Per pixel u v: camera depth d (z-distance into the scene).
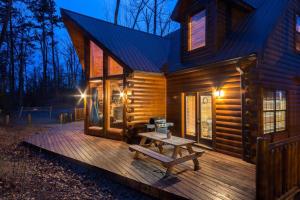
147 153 4.82
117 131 8.12
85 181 4.65
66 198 3.76
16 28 23.02
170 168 4.29
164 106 8.79
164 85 8.80
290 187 3.74
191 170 4.68
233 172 4.57
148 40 10.61
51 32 26.80
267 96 5.89
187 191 3.59
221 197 3.38
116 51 8.15
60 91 29.59
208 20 7.11
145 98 8.16
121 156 5.79
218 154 6.14
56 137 8.69
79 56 10.52
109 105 8.73
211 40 6.95
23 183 4.30
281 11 6.23
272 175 3.28
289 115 6.69
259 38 5.75
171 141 5.09
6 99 18.06
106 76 8.62
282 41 6.48
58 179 4.75
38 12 25.17
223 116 6.21
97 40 8.30
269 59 5.84
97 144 7.36
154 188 3.77
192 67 6.92
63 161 5.92
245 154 5.45
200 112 7.22
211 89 6.66
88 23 9.28
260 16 6.80
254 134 5.32
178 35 11.57
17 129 11.05
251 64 5.42
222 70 6.29
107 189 4.25
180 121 7.95
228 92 6.08
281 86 6.34
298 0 7.42
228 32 7.08
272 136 5.96
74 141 7.87
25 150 7.21
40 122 14.48
